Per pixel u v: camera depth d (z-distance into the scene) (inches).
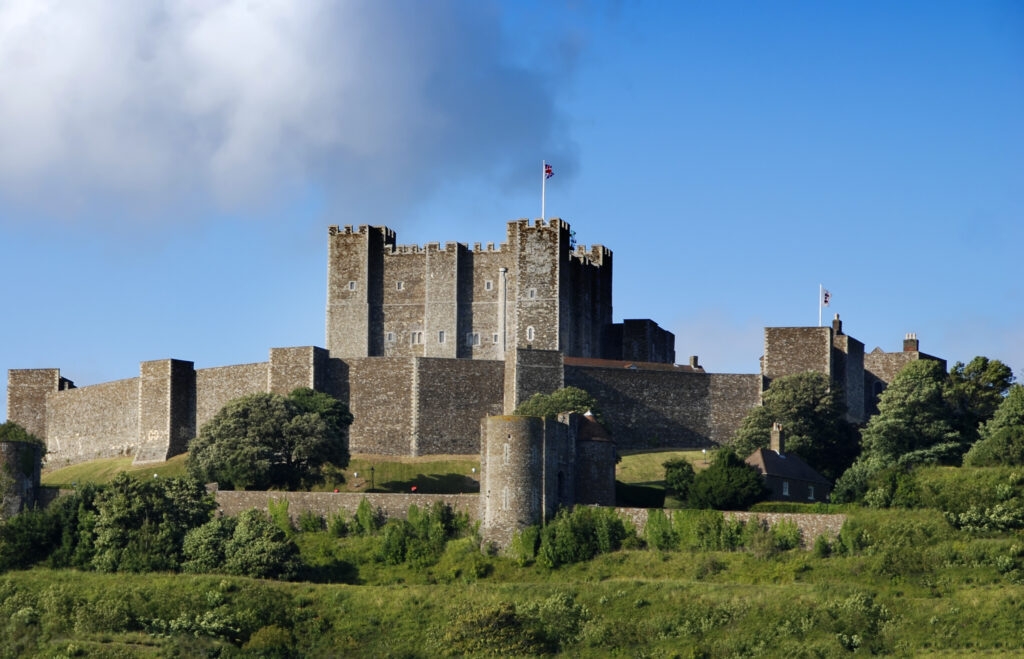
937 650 4662.9
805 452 6943.9
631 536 5438.0
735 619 4867.1
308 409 7037.4
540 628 4889.3
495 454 5506.9
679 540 5398.6
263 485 6378.0
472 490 6978.4
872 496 5531.5
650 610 4943.4
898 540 5226.4
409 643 4872.0
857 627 4778.5
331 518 5659.5
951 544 5191.9
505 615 4891.7
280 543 5329.7
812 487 6117.1
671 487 6186.0
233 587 5098.4
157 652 4702.3
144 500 5477.4
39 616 4938.5
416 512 5605.3
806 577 5142.7
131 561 5265.8
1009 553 5098.4
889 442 6638.8
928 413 6683.1
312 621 4968.0
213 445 6481.3
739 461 5812.0
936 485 5531.5
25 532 5403.5
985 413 6958.7
